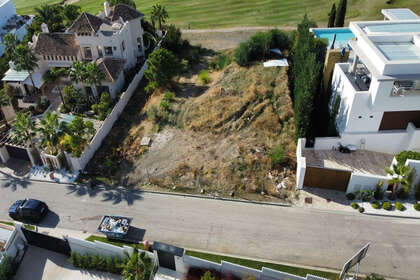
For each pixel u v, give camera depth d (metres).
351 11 78.94
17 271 33.78
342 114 41.38
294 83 48.38
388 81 35.91
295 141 41.94
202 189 39.22
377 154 40.78
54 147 43.38
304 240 33.69
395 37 40.88
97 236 35.59
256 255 32.72
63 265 34.00
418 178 35.91
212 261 32.34
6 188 41.38
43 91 55.84
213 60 62.78
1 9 75.56
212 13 84.88
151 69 52.34
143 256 30.61
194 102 49.97
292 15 80.38
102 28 57.41
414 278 30.22
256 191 38.53
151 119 48.81
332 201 36.94
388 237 33.41
